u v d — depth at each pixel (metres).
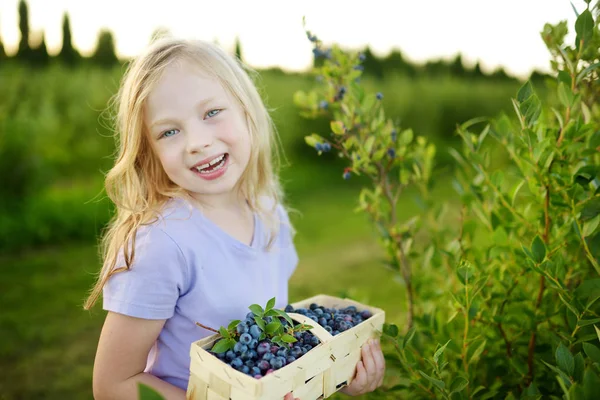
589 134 1.42
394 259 1.98
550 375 1.41
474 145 1.68
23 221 5.37
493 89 10.29
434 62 12.32
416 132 9.70
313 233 5.96
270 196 1.76
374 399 1.68
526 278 1.63
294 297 4.25
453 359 1.61
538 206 1.68
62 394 3.05
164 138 1.39
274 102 8.02
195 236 1.38
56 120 6.97
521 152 1.53
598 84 1.61
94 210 5.73
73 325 3.85
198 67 1.41
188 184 1.40
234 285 1.42
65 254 5.18
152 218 1.38
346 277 4.69
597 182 1.36
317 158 8.40
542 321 1.46
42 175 5.85
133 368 1.32
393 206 1.91
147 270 1.29
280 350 1.13
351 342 1.29
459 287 1.84
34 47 10.59
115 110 1.67
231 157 1.44
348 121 1.83
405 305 2.10
